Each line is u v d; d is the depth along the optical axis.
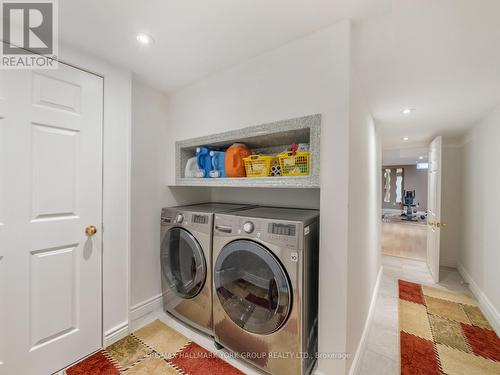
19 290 1.30
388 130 3.08
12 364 1.28
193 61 1.66
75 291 1.53
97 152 1.63
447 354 1.68
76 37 1.40
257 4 1.12
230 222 1.53
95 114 1.62
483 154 2.54
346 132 1.22
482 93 1.90
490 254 2.33
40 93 1.37
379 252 3.17
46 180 1.40
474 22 1.12
